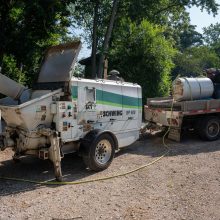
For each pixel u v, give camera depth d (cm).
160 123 1238
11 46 1739
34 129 801
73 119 838
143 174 824
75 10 2562
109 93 937
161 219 575
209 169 849
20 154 859
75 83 844
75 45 854
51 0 1712
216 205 629
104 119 923
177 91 1213
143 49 2052
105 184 759
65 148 849
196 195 679
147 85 2041
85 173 843
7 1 1716
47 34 1823
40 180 793
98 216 591
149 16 2806
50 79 866
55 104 809
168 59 2111
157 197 673
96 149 847
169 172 834
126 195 688
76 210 618
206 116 1212
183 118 1189
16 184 766
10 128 833
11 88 876
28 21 1739
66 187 745
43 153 790
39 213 608
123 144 991
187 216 586
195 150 1064
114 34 2470
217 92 1273
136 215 593
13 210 623
